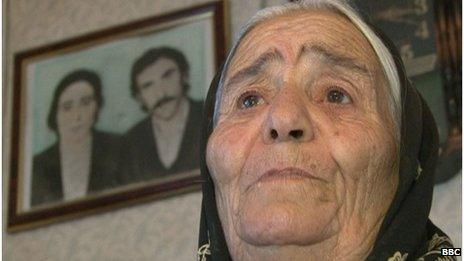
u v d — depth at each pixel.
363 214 1.09
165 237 2.49
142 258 2.50
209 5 2.69
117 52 2.83
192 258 2.41
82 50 2.90
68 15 3.01
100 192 2.65
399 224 1.10
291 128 1.08
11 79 2.99
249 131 1.12
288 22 1.23
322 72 1.17
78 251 2.62
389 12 2.35
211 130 1.26
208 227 1.19
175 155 2.57
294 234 1.03
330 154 1.08
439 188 2.15
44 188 2.75
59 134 2.81
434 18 2.30
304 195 1.05
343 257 1.06
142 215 2.56
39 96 2.91
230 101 1.20
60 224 2.69
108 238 2.59
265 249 1.05
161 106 2.66
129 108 2.72
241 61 1.22
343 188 1.08
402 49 2.29
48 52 2.96
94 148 2.73
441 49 2.25
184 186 2.52
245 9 2.65
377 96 1.17
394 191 1.14
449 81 2.20
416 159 1.17
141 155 2.63
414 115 1.20
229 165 1.12
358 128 1.11
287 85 1.15
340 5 1.25
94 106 2.79
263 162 1.07
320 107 1.13
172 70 2.69
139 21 2.82
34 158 2.82
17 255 2.70
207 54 2.64
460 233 2.08
